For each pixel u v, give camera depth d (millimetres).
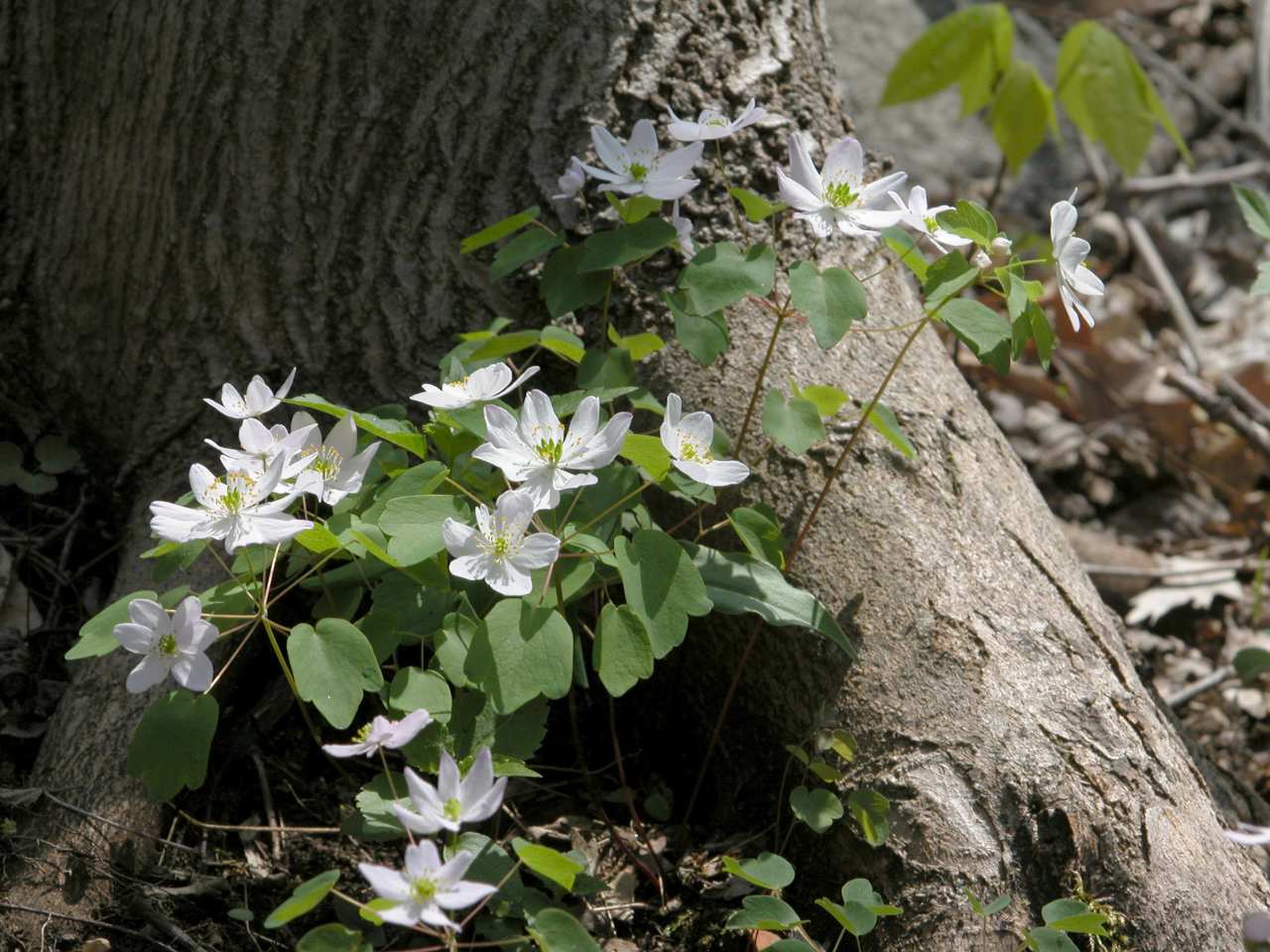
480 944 625
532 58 707
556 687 631
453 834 639
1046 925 644
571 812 703
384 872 604
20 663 711
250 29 706
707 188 716
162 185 718
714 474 642
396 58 707
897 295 738
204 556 714
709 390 712
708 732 713
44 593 733
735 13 725
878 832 662
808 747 687
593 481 633
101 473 756
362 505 667
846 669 686
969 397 735
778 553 674
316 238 716
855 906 640
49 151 730
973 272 648
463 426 648
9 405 754
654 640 638
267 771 704
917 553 693
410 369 720
